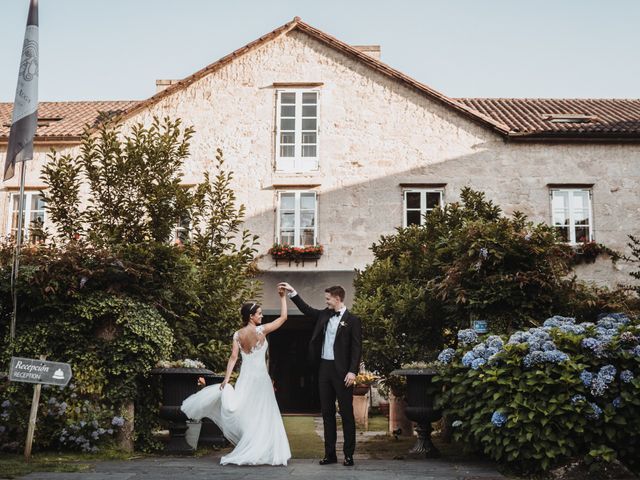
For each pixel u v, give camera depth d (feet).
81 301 28.30
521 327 29.78
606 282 64.49
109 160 36.91
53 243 31.45
